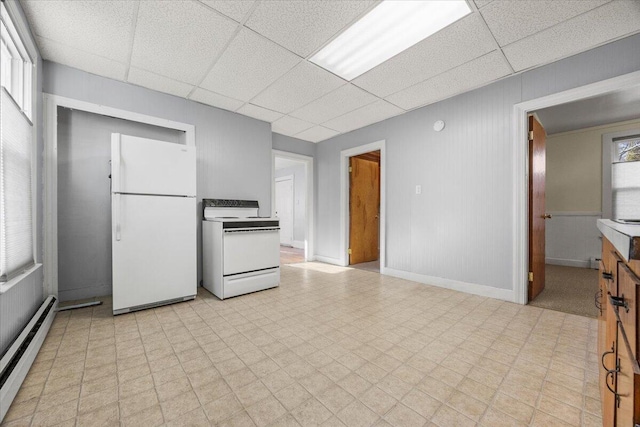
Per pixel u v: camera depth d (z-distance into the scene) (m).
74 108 2.41
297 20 1.83
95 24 1.85
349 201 4.59
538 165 2.72
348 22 1.84
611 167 3.89
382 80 2.63
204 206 3.10
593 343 1.73
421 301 2.59
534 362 1.51
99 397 1.22
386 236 3.75
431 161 3.20
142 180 2.25
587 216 4.08
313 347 1.69
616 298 0.79
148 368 1.45
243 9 1.72
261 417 1.11
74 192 2.52
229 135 3.41
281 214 8.20
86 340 1.75
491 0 1.62
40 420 1.08
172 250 2.42
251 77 2.58
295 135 4.55
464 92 2.88
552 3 1.63
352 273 3.89
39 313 1.86
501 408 1.16
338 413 1.13
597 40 1.98
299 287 3.10
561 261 4.28
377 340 1.78
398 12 1.75
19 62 1.89
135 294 2.22
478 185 2.78
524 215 2.47
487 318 2.15
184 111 3.04
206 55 2.23
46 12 1.72
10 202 1.49
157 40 2.03
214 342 1.75
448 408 1.16
